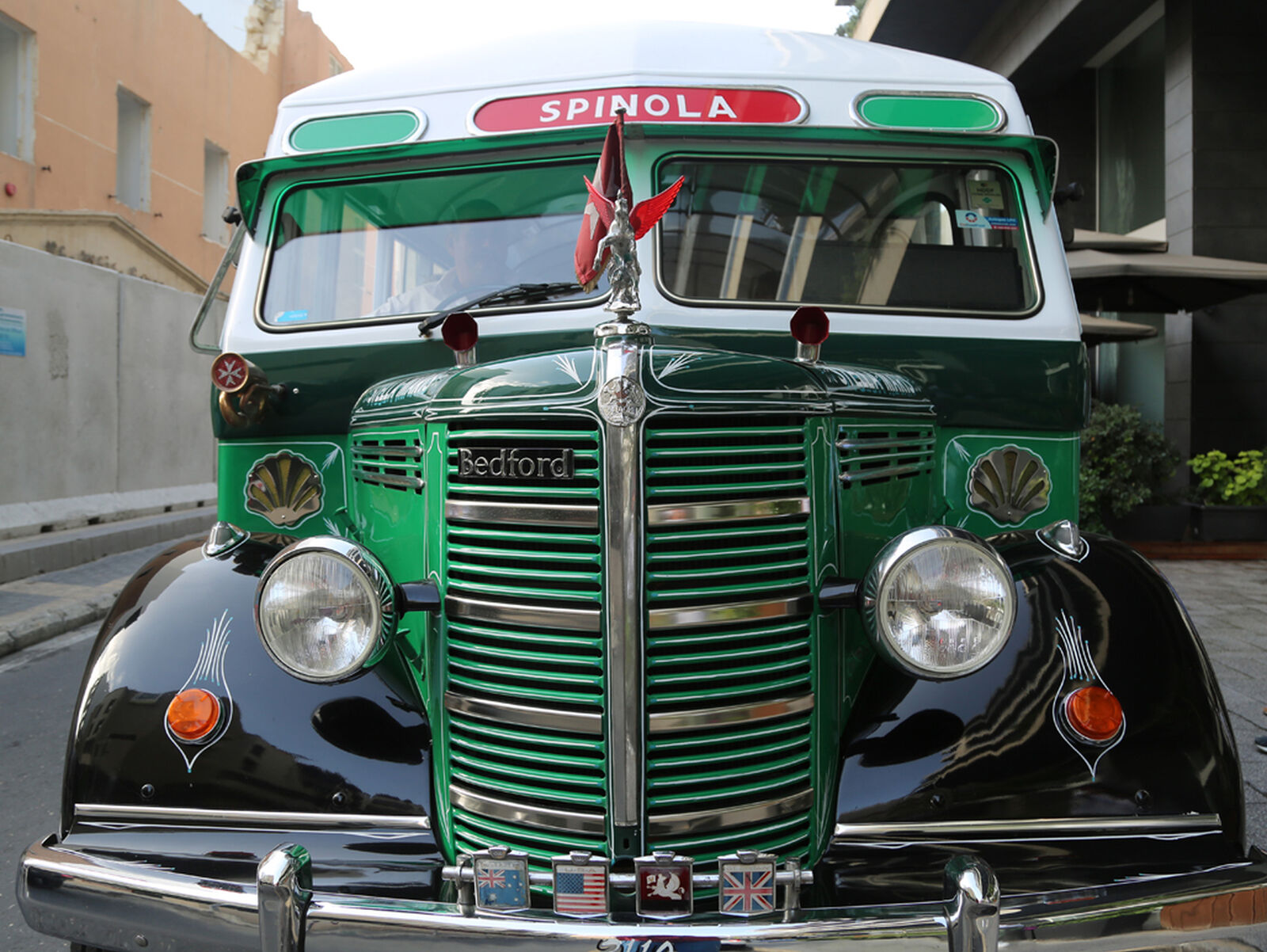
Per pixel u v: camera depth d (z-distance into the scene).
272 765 1.96
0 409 8.65
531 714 1.86
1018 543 2.46
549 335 2.68
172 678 2.04
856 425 2.10
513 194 2.87
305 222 2.97
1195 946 2.33
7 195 12.98
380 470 2.28
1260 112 9.52
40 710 4.89
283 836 1.90
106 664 2.09
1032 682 2.00
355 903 1.66
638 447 1.75
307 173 2.96
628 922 1.62
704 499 1.82
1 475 8.65
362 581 1.83
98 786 1.96
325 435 2.84
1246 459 9.23
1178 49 9.78
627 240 1.83
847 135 2.80
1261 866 1.81
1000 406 2.75
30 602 6.96
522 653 1.87
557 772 1.86
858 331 2.70
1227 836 1.87
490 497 1.90
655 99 2.81
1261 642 5.79
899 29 12.98
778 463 1.88
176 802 1.94
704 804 1.83
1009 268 2.84
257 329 2.87
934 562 1.78
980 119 2.84
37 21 13.38
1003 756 1.93
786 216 2.81
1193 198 9.60
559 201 2.84
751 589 1.85
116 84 15.32
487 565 1.92
